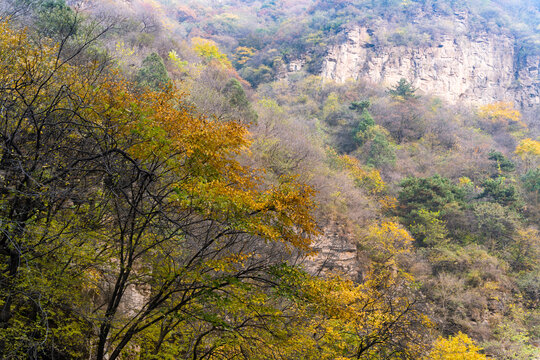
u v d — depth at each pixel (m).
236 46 110.94
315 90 87.19
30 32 12.02
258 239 12.60
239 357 10.14
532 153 68.56
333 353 12.44
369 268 28.98
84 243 8.77
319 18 117.50
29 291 7.51
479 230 44.09
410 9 121.88
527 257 41.62
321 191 30.58
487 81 115.56
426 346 15.43
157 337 10.42
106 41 21.36
